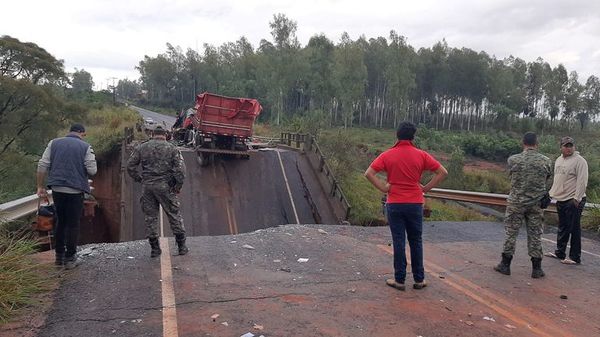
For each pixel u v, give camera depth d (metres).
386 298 5.42
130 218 12.43
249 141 17.86
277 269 6.39
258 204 14.08
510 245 6.61
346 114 75.62
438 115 102.94
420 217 5.69
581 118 106.31
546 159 6.50
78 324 4.36
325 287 5.71
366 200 17.62
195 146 15.34
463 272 6.71
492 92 95.94
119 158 18.27
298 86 82.94
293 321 4.62
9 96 27.28
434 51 98.06
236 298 5.18
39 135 28.62
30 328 4.25
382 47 94.12
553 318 5.09
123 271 5.97
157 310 4.75
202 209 13.47
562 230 7.73
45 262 5.92
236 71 97.19
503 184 35.59
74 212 5.93
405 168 5.59
